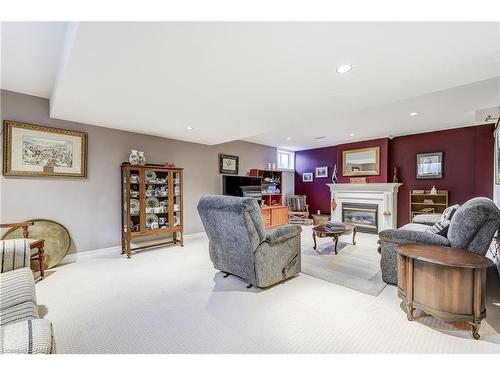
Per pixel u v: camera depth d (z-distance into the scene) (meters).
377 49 1.54
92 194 3.44
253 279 2.33
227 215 2.29
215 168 5.19
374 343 1.53
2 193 2.75
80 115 2.98
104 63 1.70
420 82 2.05
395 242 2.37
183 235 4.55
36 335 0.84
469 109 3.38
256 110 2.80
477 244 1.88
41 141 2.99
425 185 4.88
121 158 3.74
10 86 2.70
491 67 1.78
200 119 3.17
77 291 2.31
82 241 3.35
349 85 2.11
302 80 2.00
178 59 1.65
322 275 2.71
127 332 1.66
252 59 1.66
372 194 5.35
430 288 1.68
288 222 6.22
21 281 1.57
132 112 2.86
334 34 1.38
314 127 4.49
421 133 4.91
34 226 2.90
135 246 3.94
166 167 3.91
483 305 1.60
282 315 1.87
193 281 2.56
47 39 1.85
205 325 1.74
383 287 2.38
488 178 4.14
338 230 3.55
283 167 7.07
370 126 4.43
